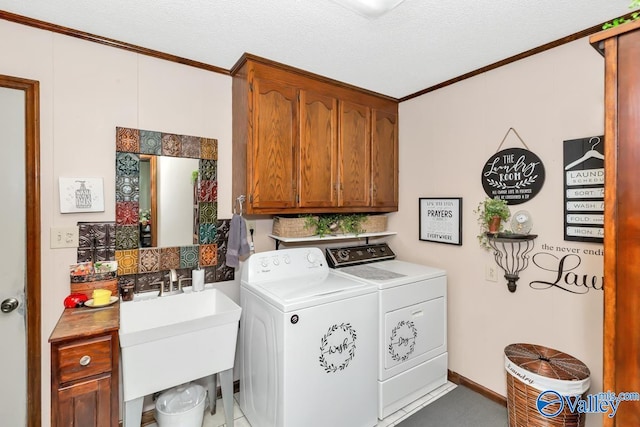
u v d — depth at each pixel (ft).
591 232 5.50
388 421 6.45
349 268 8.01
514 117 6.56
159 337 4.98
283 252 7.27
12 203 5.16
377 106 8.53
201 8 4.85
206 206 6.98
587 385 5.16
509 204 6.66
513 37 5.69
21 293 5.24
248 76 6.38
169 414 5.64
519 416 5.58
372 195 8.45
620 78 3.01
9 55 5.13
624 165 3.00
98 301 5.33
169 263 6.56
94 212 5.84
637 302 2.95
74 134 5.62
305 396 5.40
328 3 4.70
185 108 6.70
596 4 4.72
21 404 5.24
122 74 6.03
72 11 4.96
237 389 7.30
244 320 6.71
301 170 7.04
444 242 7.95
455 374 7.77
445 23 5.22
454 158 7.72
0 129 5.07
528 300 6.40
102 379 4.56
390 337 6.59
